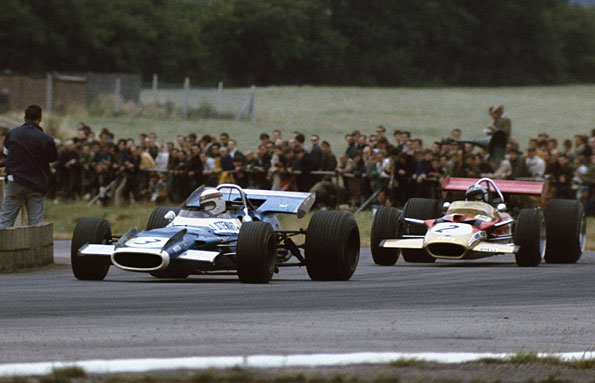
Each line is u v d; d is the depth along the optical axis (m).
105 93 197.12
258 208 43.03
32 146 47.72
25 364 20.27
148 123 182.75
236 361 20.88
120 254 37.34
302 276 44.91
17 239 46.44
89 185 101.19
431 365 20.86
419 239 51.50
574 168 85.19
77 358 21.73
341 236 41.50
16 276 43.34
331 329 26.97
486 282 42.72
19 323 27.59
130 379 18.80
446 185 58.62
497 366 21.02
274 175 86.25
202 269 38.12
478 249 48.97
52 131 108.75
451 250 49.31
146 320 28.30
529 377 20.06
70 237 70.38
